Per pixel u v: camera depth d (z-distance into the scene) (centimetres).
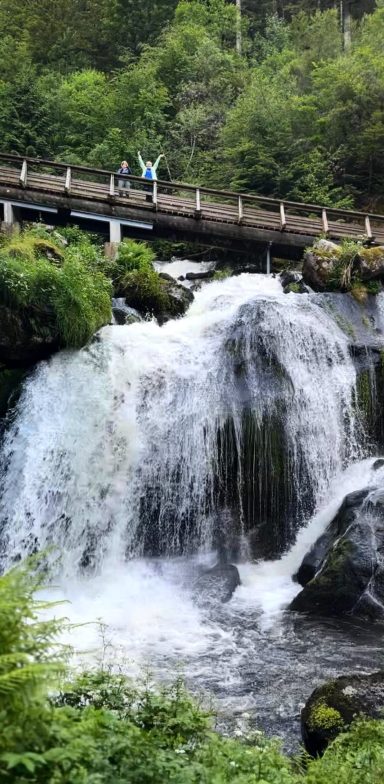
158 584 1141
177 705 473
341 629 956
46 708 295
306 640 916
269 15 5203
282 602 1062
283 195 3048
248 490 1305
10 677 269
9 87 3475
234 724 685
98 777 300
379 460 1309
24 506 1245
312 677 802
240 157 3156
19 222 2095
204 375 1393
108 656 849
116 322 1596
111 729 364
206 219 2142
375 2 5019
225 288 1925
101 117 3662
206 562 1222
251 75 4044
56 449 1289
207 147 3572
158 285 1691
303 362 1427
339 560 1033
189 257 2567
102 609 1029
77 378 1374
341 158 3088
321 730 602
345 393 1414
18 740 274
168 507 1291
